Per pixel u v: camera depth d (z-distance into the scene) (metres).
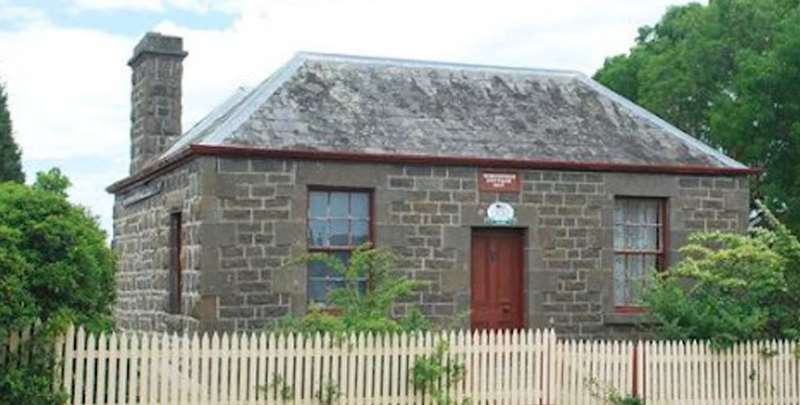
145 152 21.38
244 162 16.59
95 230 11.61
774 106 28.66
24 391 10.78
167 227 18.38
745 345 14.99
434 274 17.64
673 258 19.12
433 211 17.69
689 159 19.48
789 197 28.95
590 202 18.62
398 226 17.48
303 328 14.05
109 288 11.81
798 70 27.92
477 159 17.81
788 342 15.22
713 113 29.91
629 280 19.11
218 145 16.36
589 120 19.77
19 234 10.65
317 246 17.22
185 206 17.19
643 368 14.50
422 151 17.66
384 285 15.88
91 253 11.28
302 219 16.86
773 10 31.17
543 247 18.31
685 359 14.68
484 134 18.55
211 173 16.41
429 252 17.64
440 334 13.83
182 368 12.30
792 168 29.17
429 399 13.39
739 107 28.98
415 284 16.12
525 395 13.98
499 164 17.98
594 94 20.55
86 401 11.55
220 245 16.39
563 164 18.31
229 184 16.48
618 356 14.41
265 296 16.61
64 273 10.91
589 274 18.56
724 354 14.87
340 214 17.42
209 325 16.28
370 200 17.52
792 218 28.84
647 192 19.00
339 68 19.09
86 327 11.69
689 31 33.09
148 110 21.47
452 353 13.60
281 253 16.72
